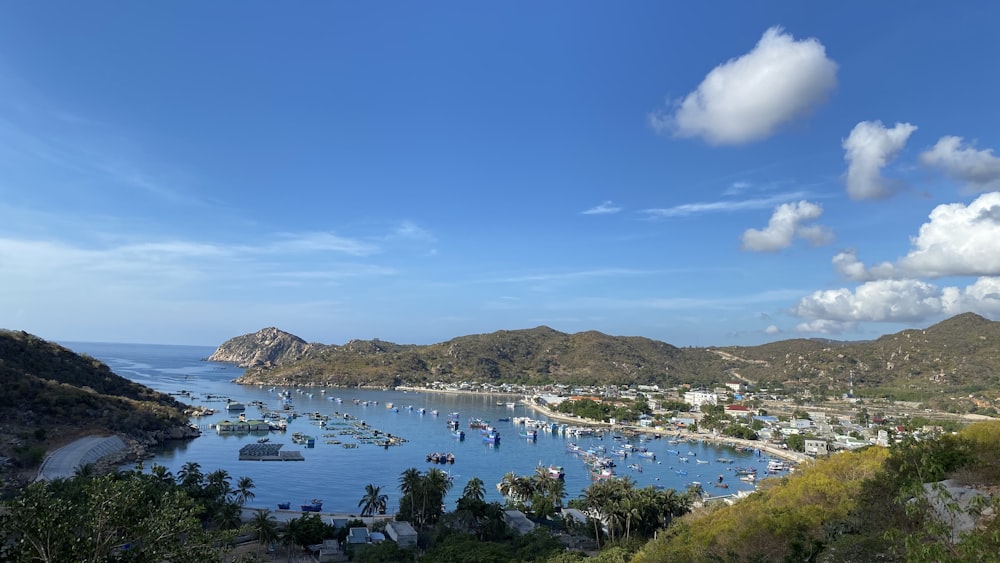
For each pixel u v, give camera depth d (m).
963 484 46.66
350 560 98.88
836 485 70.44
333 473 184.00
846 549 44.44
